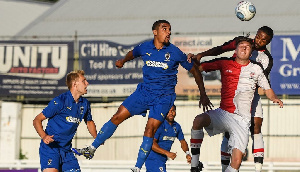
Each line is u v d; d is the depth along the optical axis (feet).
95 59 210.38
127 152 220.02
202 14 227.40
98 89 209.77
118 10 234.58
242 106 66.44
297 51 200.44
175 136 96.63
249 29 218.59
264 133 211.20
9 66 215.10
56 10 237.25
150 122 62.64
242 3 70.44
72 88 74.38
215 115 67.10
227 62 66.44
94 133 77.25
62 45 212.84
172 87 64.03
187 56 65.10
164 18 229.25
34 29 232.94
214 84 203.72
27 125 223.10
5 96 216.54
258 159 73.36
